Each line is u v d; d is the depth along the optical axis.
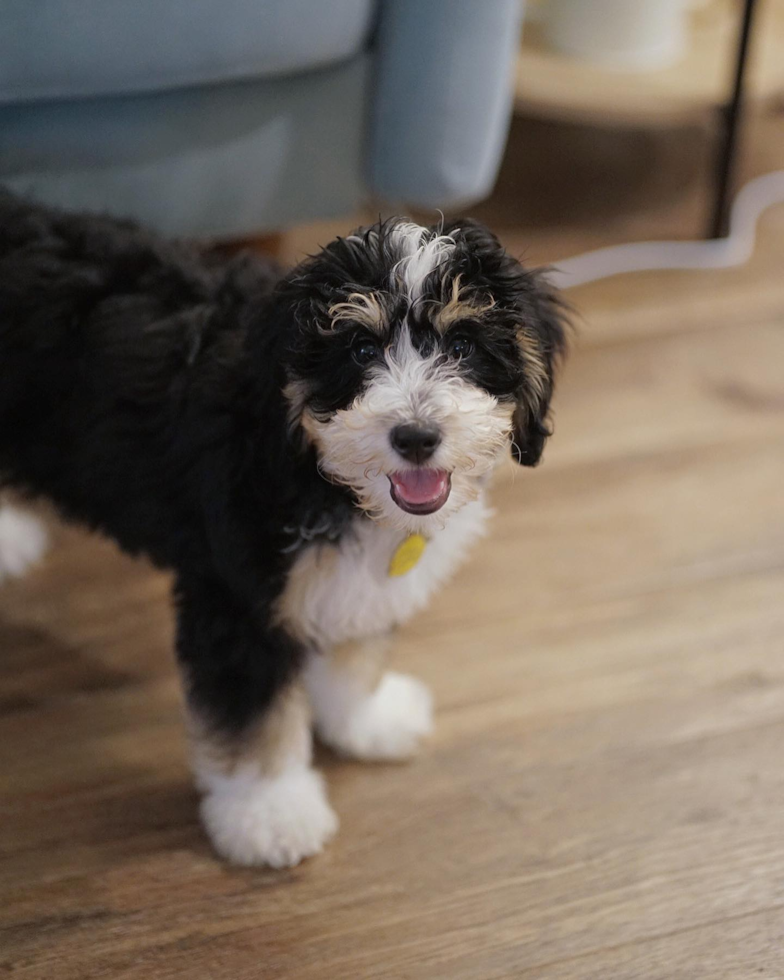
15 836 1.39
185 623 1.36
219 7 1.71
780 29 3.03
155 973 1.23
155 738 1.54
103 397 1.38
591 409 2.24
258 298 1.33
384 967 1.25
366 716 1.55
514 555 1.90
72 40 1.65
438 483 1.23
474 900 1.34
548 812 1.46
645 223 2.89
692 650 1.72
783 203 2.99
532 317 1.30
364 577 1.33
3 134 1.75
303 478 1.28
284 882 1.35
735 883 1.37
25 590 1.78
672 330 2.48
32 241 1.46
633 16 2.71
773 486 2.07
